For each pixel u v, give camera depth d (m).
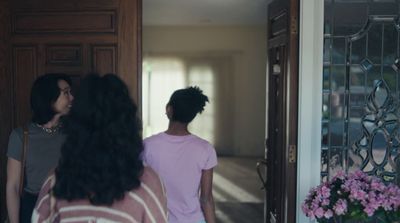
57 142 2.15
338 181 2.29
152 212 1.37
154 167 2.06
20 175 2.12
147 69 9.30
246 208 5.41
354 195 2.18
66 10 2.69
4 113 2.70
